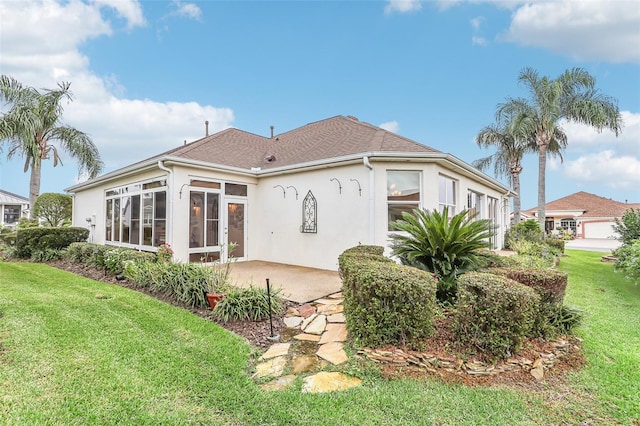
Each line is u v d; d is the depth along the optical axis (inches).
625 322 192.2
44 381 114.1
